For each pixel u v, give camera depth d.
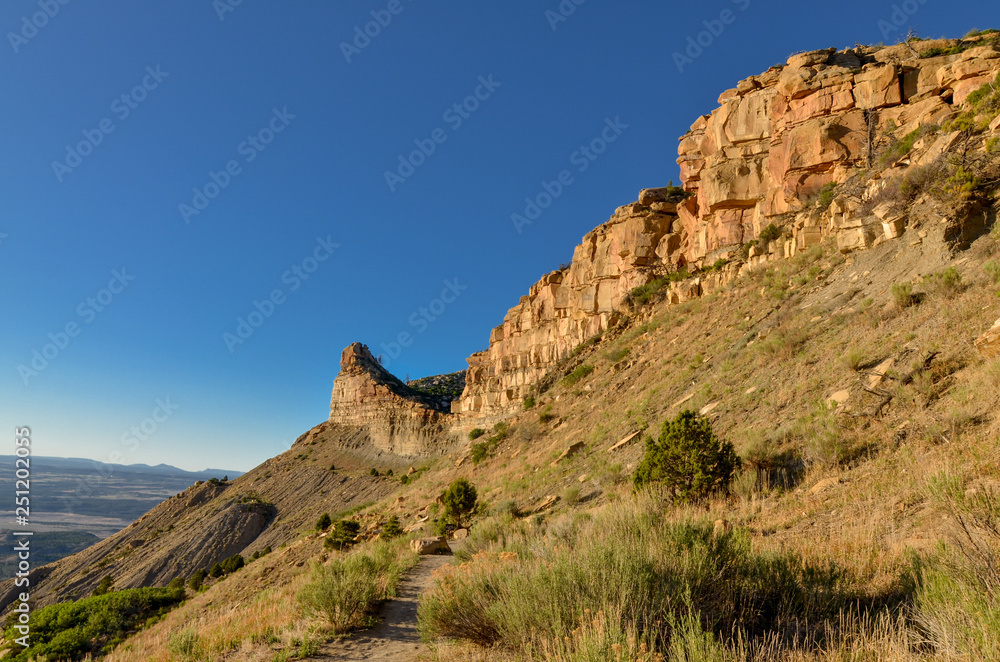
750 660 3.76
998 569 3.82
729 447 11.41
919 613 3.86
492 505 22.31
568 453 23.12
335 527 30.06
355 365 140.12
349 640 7.34
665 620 4.27
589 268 57.84
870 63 34.84
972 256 13.66
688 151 47.78
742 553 5.46
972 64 27.70
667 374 26.31
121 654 9.36
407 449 104.75
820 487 8.73
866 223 21.17
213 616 12.75
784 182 34.97
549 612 4.86
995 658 2.87
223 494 105.00
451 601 6.53
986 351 9.19
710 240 40.72
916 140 24.20
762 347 18.31
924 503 6.41
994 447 6.72
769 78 38.97
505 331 80.00
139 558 76.75
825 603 4.57
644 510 7.07
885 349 12.29
